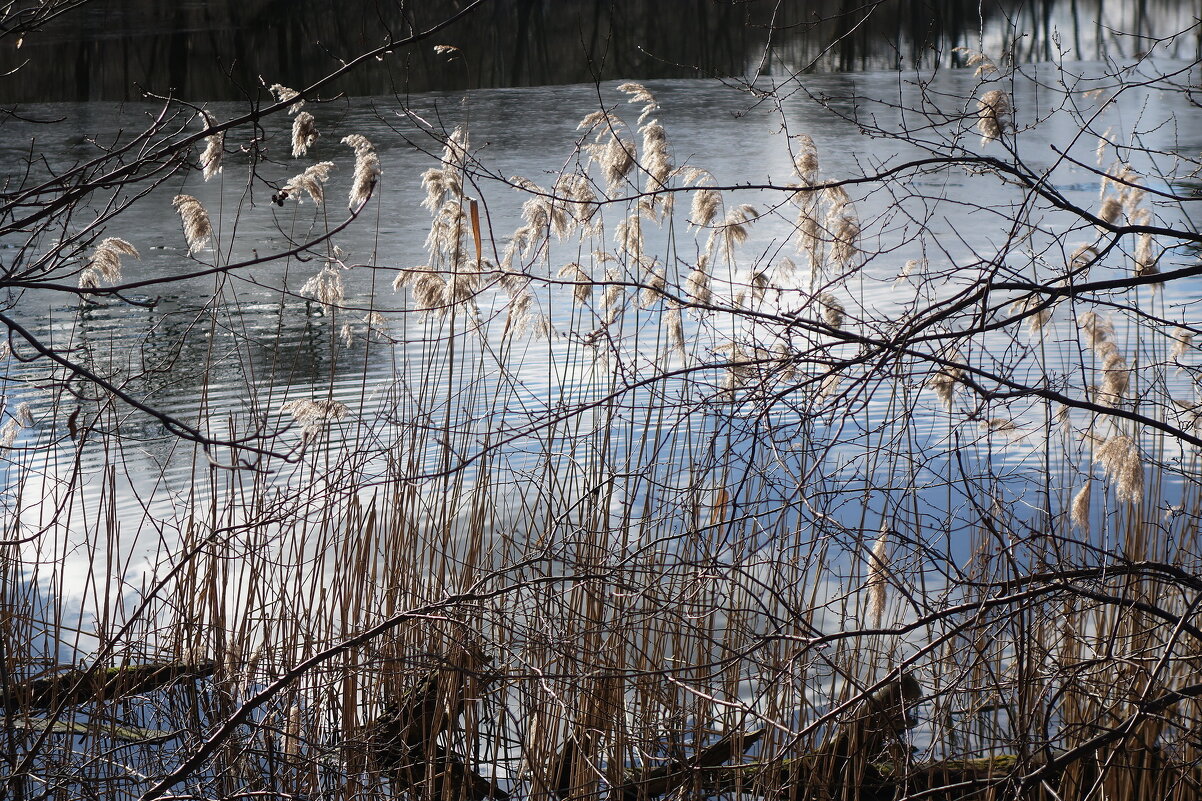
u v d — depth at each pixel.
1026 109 21.66
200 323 15.55
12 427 7.82
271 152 29.20
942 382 5.88
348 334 8.49
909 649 6.85
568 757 7.21
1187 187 12.79
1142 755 6.10
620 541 6.60
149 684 7.11
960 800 5.02
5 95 34.00
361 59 4.14
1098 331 8.04
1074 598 5.38
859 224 7.20
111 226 22.53
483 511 7.47
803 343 6.55
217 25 41.84
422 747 6.88
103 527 9.48
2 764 6.10
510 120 35.09
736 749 6.43
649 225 21.33
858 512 7.05
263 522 6.54
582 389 9.52
